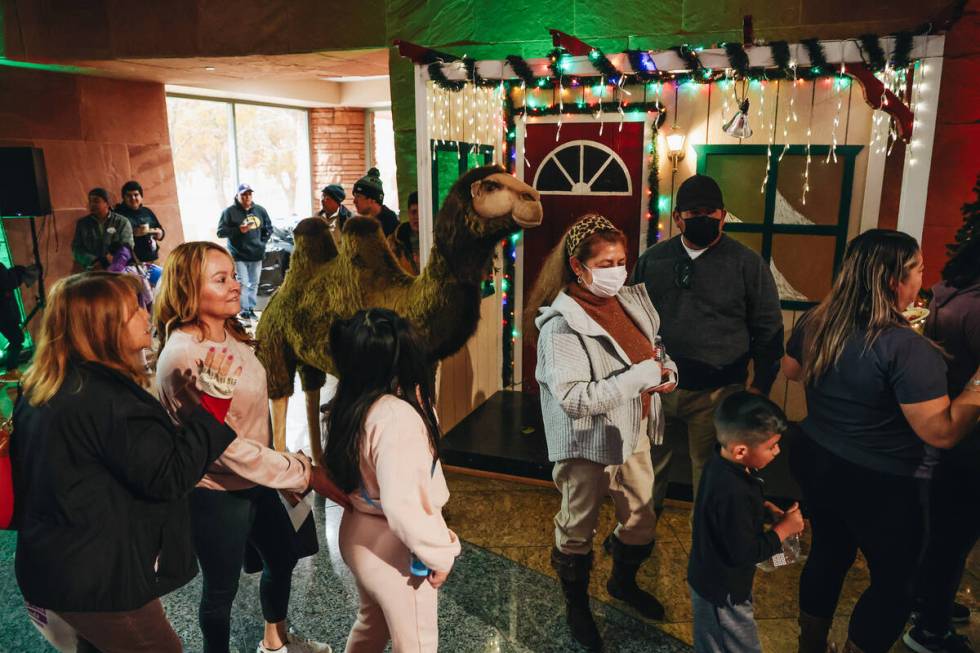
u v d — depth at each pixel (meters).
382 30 5.57
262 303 9.80
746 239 4.75
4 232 7.22
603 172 4.98
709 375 3.13
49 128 7.73
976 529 2.48
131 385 1.81
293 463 2.22
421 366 1.95
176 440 1.83
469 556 3.42
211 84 9.17
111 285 1.81
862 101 4.35
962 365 2.41
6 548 3.54
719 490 2.10
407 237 5.11
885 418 2.10
